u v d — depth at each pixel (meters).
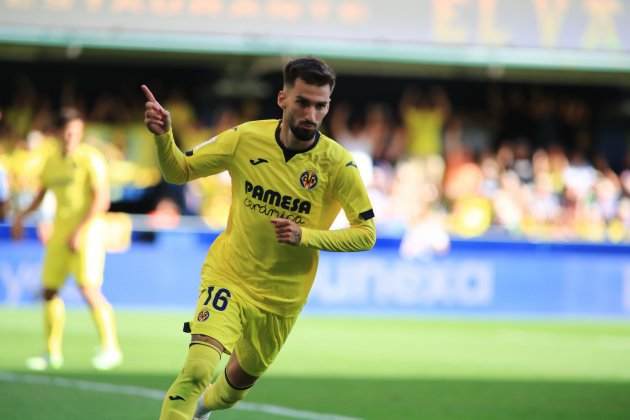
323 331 40.53
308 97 15.33
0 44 49.25
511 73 55.97
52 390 25.84
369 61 51.91
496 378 30.23
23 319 40.38
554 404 26.03
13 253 44.12
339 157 16.25
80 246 29.27
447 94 60.38
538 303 48.09
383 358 33.78
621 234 54.03
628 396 27.61
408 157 57.00
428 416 23.89
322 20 50.16
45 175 29.20
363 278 46.75
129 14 48.62
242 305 16.27
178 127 55.41
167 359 31.89
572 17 52.09
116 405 24.02
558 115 60.94
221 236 16.88
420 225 47.56
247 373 17.23
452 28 51.22
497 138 59.97
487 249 47.69
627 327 44.97
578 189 54.69
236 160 16.33
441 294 47.34
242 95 57.75
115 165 52.38
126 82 58.03
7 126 54.88
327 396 26.25
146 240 45.53
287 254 16.38
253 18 49.56
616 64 52.16
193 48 49.12
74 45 48.31
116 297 45.31
